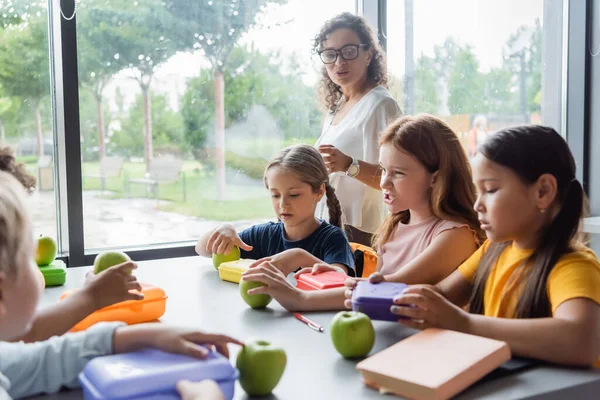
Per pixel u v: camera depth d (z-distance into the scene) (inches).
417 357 29.4
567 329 31.5
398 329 38.4
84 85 79.0
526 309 36.0
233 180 90.0
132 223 84.1
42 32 77.7
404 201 52.6
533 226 37.9
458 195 52.0
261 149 91.6
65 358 29.8
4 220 24.2
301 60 92.9
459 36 105.1
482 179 38.1
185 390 25.7
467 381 27.8
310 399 27.7
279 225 65.2
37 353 29.8
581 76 108.3
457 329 34.2
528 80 111.0
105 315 38.5
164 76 83.8
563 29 111.5
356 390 28.5
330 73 76.8
